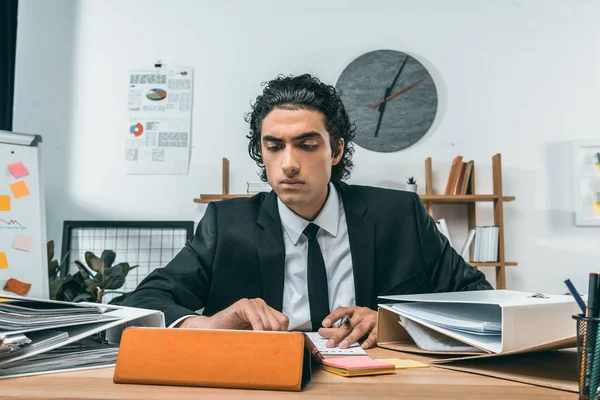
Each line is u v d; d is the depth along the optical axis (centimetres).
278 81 115
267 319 87
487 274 296
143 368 62
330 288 132
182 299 124
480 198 284
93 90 319
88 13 323
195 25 321
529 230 300
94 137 316
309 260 128
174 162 312
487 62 311
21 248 103
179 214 309
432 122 308
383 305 94
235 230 133
